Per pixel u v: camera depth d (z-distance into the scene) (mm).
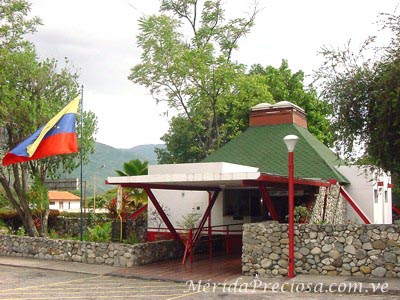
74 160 24656
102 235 20172
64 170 24641
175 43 32594
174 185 17688
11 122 22047
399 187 14031
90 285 13570
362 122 12406
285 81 41156
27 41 23828
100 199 46750
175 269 15875
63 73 24234
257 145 24844
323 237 13984
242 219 22594
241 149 24969
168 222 18344
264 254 14383
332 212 20188
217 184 17531
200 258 18531
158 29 32000
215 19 34125
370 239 13508
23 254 19250
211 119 37562
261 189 15344
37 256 18812
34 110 22109
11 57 22312
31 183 24297
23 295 12102
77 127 24625
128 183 15930
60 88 24266
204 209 23016
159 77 32469
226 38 34312
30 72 22828
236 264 16906
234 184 17391
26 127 22203
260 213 22500
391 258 13250
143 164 30156
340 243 13805
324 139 38156
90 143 24766
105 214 30000
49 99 23656
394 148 12086
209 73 31734
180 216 23438
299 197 20125
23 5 23297
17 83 22734
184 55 31328
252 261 14516
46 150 18078
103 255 17188
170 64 32219
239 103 33375
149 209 24266
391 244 13281
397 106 11469
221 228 22578
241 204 22688
